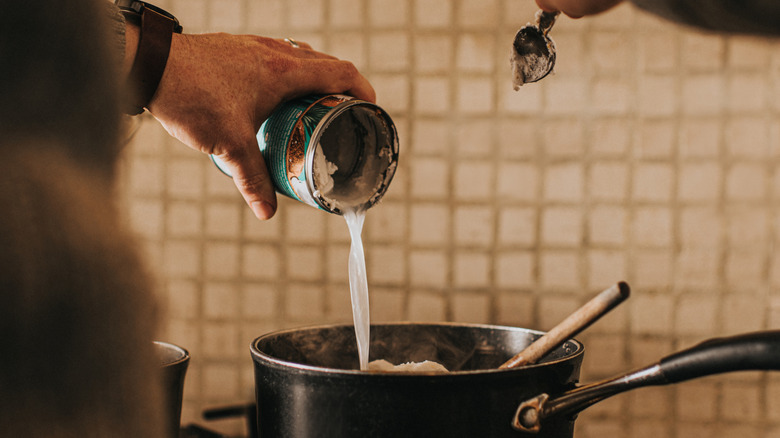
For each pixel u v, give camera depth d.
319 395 0.42
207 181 1.16
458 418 0.41
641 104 1.08
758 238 1.07
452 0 1.10
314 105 0.54
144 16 0.50
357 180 0.60
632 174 1.08
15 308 0.15
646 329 1.09
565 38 1.08
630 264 1.09
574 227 1.10
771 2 0.38
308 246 1.15
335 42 1.13
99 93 0.18
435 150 1.12
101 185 0.18
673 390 1.09
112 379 0.17
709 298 1.08
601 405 1.11
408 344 0.62
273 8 1.14
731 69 1.06
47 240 0.16
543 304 1.11
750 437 1.08
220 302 1.17
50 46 0.17
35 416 0.15
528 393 0.43
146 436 0.18
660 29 1.06
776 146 1.06
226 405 1.02
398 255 1.13
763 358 0.37
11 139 0.16
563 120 1.09
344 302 1.15
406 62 1.11
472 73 1.10
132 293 0.18
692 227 1.08
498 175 1.11
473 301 1.12
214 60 0.54
